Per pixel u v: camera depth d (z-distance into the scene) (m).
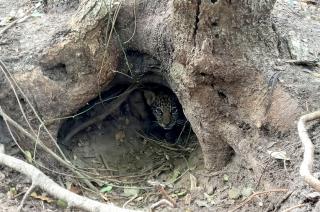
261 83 1.86
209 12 1.78
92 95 2.12
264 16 1.90
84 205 1.68
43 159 2.06
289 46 2.01
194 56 1.86
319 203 1.53
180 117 2.47
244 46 1.86
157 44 2.01
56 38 2.08
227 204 1.89
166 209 1.95
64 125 2.23
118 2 2.04
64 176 2.07
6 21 2.24
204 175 2.03
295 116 1.80
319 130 1.76
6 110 2.04
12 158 1.82
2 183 1.86
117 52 2.10
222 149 1.98
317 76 1.91
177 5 1.82
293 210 1.58
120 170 2.23
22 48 2.10
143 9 2.05
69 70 2.08
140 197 2.07
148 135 2.44
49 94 2.07
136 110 2.46
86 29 2.04
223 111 1.93
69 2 2.27
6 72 2.03
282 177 1.74
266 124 1.84
